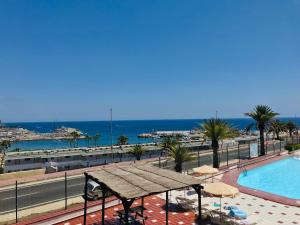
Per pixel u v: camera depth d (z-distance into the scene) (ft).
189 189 94.53
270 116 184.96
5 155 184.34
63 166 175.63
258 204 81.71
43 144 467.93
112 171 65.31
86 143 456.86
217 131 138.72
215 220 67.46
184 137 384.47
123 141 305.32
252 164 155.43
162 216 72.28
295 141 288.10
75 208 79.51
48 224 68.23
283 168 152.46
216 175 122.42
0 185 110.32
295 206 80.12
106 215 73.56
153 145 235.61
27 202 89.51
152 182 56.80
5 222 71.10
